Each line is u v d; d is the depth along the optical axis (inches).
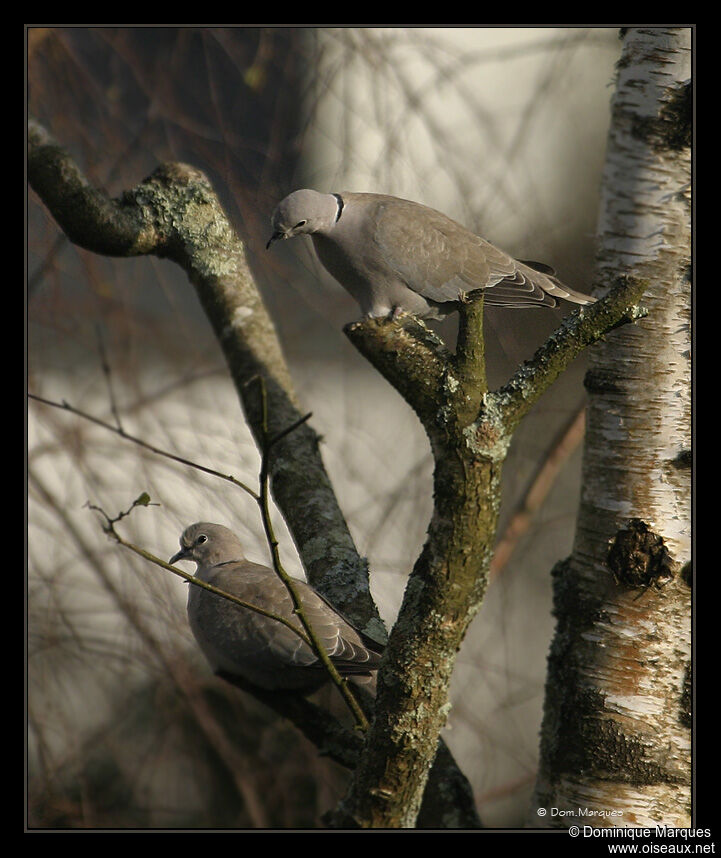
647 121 276.4
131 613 387.9
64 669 410.6
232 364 345.1
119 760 423.8
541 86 432.5
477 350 210.2
